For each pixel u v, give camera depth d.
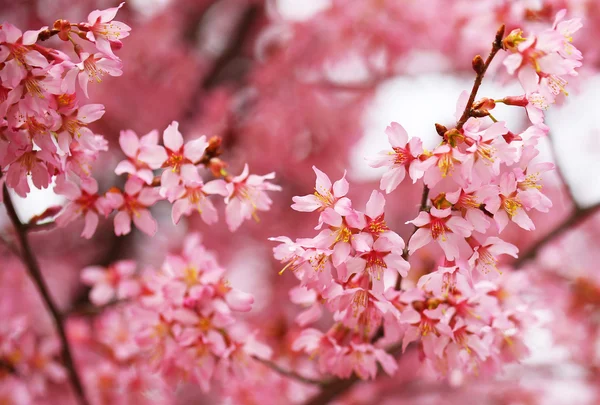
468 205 1.25
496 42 1.26
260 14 2.32
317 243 1.25
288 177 1.99
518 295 1.36
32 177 1.28
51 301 1.40
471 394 1.90
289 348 1.51
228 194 1.31
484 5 1.50
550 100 1.26
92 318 1.77
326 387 1.42
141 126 2.08
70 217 1.33
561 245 1.93
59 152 1.29
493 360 1.32
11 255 1.89
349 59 1.86
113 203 1.32
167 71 2.16
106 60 1.27
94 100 1.94
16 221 1.34
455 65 1.99
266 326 1.54
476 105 1.25
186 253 1.35
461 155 1.24
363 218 1.25
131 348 1.45
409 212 2.38
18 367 1.44
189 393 2.11
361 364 1.31
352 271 1.25
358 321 1.29
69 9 2.09
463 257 1.27
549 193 2.13
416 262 1.45
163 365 1.35
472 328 1.29
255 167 1.91
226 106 1.87
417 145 1.25
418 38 1.78
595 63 1.55
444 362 1.30
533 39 1.25
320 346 1.32
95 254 2.28
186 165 1.30
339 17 1.76
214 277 1.33
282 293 2.08
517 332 1.34
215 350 1.33
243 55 2.32
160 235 2.26
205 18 2.53
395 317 1.29
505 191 1.25
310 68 1.92
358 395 1.73
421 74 2.06
